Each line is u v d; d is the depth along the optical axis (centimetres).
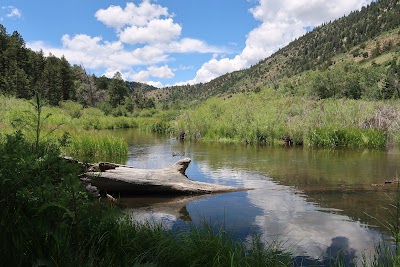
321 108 2211
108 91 9694
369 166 1120
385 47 17162
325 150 1591
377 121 1905
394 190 770
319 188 807
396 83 6047
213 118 2619
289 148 1700
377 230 518
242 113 2461
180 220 585
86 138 1468
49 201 312
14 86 6688
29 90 6856
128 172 775
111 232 385
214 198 740
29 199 314
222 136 2289
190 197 755
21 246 297
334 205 661
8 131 959
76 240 335
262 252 392
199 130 2397
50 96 7238
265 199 718
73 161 442
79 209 328
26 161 324
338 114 2038
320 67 19188
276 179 931
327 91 5875
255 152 1548
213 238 414
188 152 1588
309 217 588
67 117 3466
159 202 714
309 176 964
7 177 313
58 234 314
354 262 398
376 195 731
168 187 777
